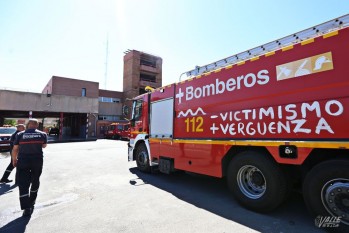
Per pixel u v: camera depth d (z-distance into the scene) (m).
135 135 8.21
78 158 11.51
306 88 3.47
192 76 6.00
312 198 3.32
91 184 6.24
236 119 4.48
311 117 3.37
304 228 3.40
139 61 50.72
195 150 5.39
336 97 3.13
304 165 3.62
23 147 4.27
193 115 5.53
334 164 3.09
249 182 4.32
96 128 39.19
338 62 3.16
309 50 3.50
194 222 3.68
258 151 4.15
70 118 42.06
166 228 3.47
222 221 3.71
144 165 7.69
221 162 4.73
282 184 3.80
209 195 5.17
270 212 4.04
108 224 3.64
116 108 48.03
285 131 3.67
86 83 43.81
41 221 3.82
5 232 3.43
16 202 4.86
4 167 9.30
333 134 3.11
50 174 7.60
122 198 4.98
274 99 3.88
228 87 4.71
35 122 4.55
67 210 4.30
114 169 8.46
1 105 24.56
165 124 6.55
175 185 6.09
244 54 4.95
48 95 27.53
